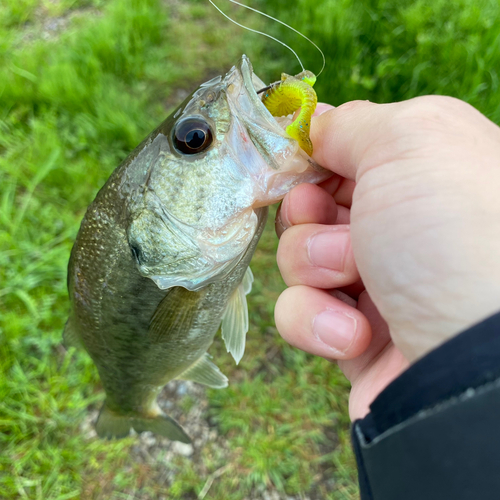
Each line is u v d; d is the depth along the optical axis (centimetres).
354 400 14
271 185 12
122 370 17
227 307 15
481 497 7
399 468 8
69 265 15
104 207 14
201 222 13
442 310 9
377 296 10
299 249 13
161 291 14
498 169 9
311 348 13
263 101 13
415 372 8
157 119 36
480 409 7
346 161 12
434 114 10
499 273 9
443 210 9
